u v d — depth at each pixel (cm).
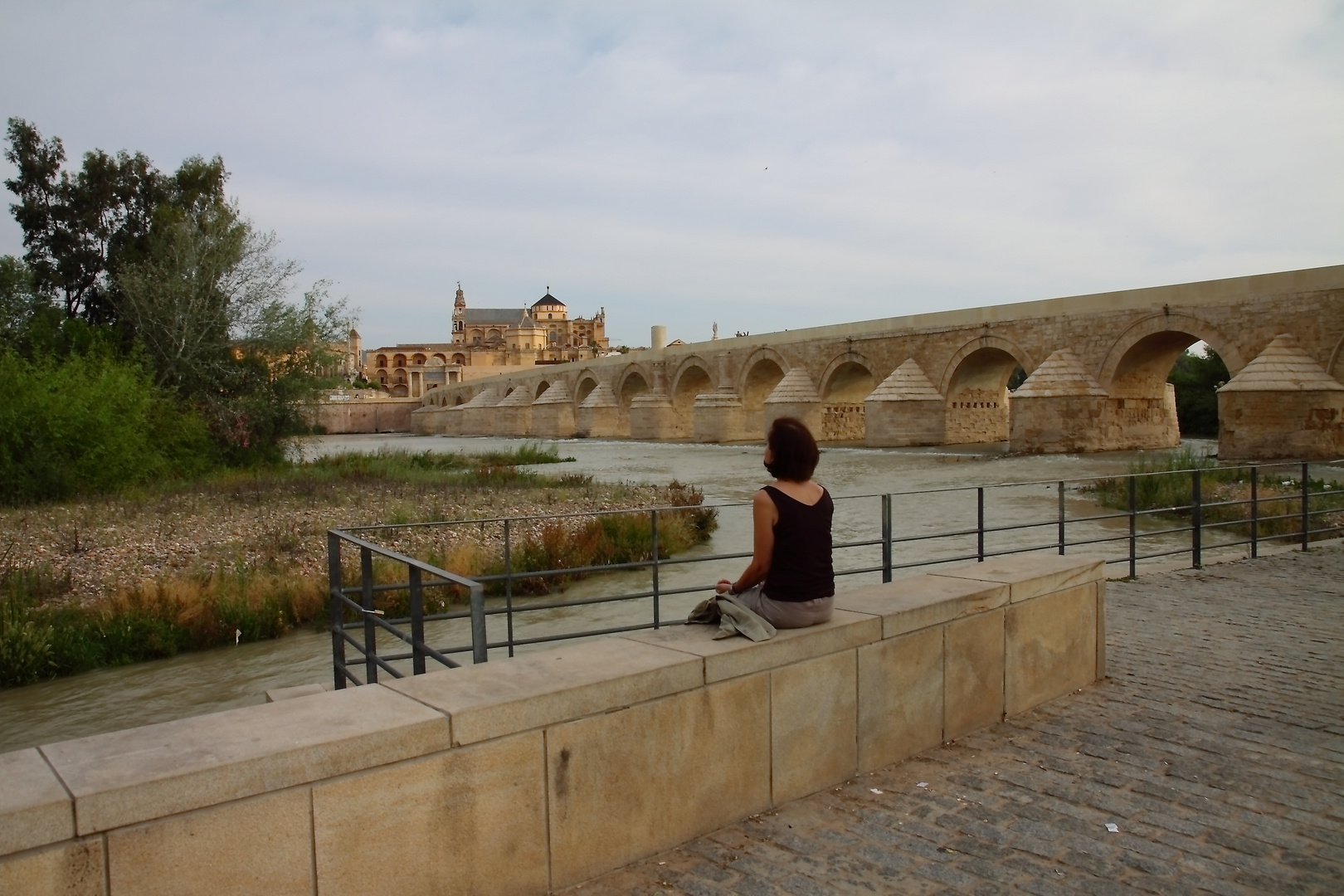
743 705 424
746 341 5862
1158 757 506
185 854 276
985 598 552
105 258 3409
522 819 349
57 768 279
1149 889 365
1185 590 1034
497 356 14250
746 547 1766
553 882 359
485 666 392
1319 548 1324
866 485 2798
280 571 1422
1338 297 2998
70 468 2245
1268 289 3194
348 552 1584
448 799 329
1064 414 3691
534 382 9081
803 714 451
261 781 289
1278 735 539
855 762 478
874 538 1809
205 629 1177
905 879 372
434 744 325
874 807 442
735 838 409
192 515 1919
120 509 2000
